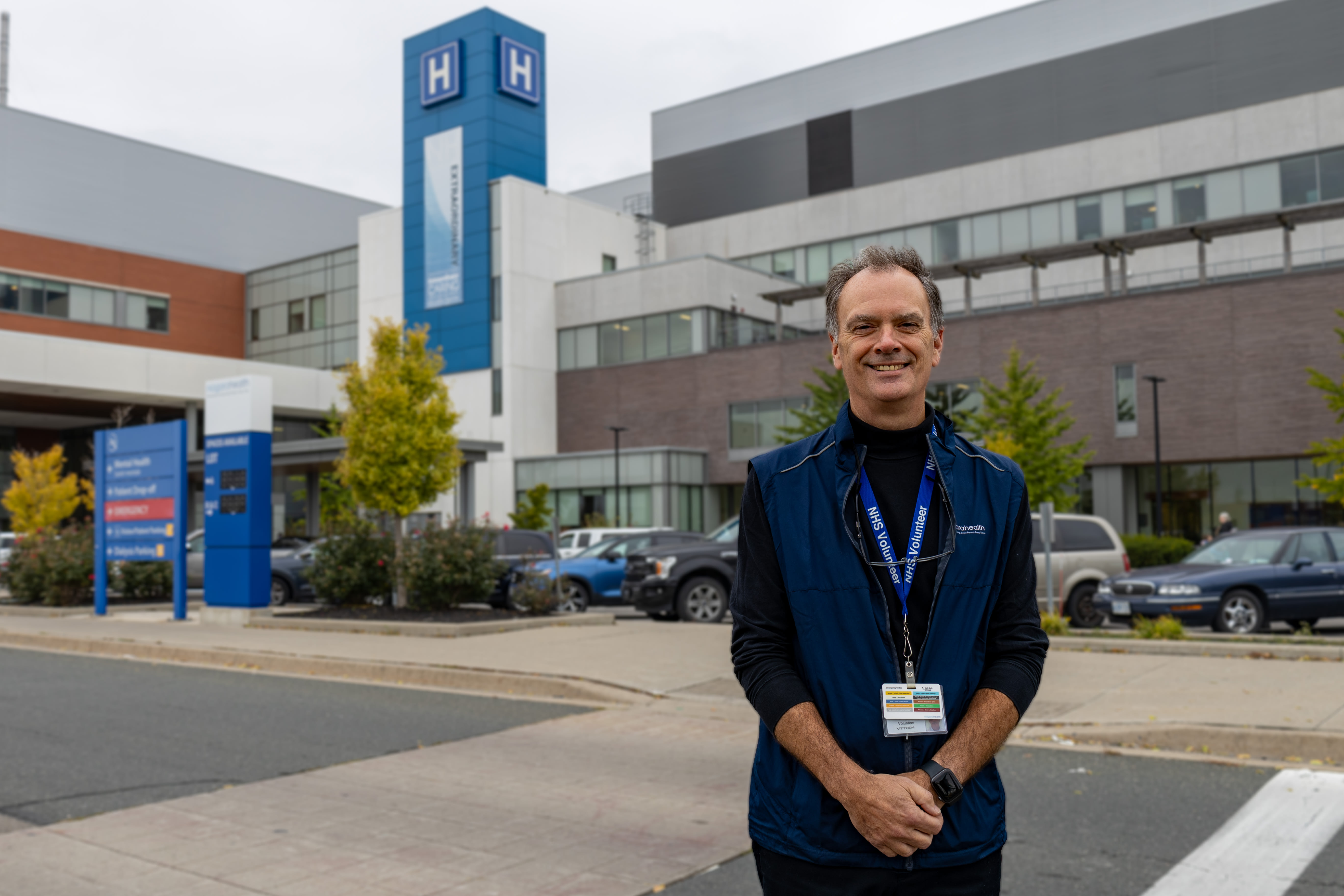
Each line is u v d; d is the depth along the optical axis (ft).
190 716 29.30
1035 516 50.88
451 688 34.65
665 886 15.08
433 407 56.13
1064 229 144.25
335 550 56.18
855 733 6.63
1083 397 120.26
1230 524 81.97
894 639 6.80
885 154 164.96
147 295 176.04
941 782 6.27
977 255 150.71
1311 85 133.18
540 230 158.71
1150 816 18.38
